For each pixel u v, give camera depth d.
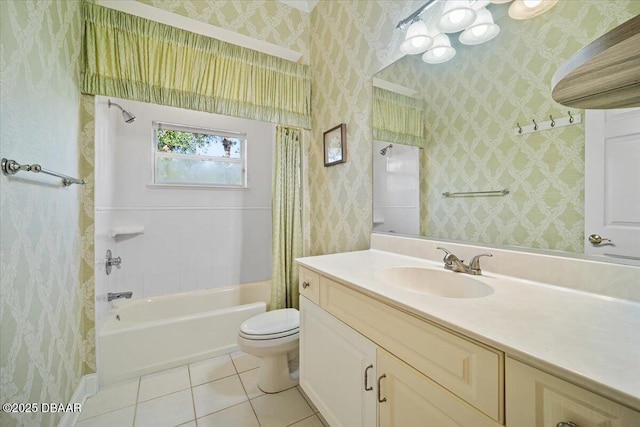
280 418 1.37
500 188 1.05
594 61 0.46
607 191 0.79
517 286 0.91
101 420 1.35
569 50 0.86
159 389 1.59
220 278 2.63
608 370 0.44
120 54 1.65
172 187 2.41
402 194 1.48
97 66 1.58
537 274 0.93
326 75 2.10
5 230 0.82
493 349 0.56
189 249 2.49
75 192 1.43
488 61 1.08
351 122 1.85
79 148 1.50
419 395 0.73
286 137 2.22
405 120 1.45
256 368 1.81
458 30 1.17
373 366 0.90
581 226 0.84
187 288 2.48
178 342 1.83
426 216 1.35
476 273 1.05
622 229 0.77
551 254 0.91
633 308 0.71
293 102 2.22
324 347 1.19
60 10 1.24
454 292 1.07
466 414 0.61
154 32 1.75
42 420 1.03
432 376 0.70
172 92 1.80
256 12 2.07
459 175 1.20
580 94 0.61
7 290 0.83
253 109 2.07
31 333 0.96
